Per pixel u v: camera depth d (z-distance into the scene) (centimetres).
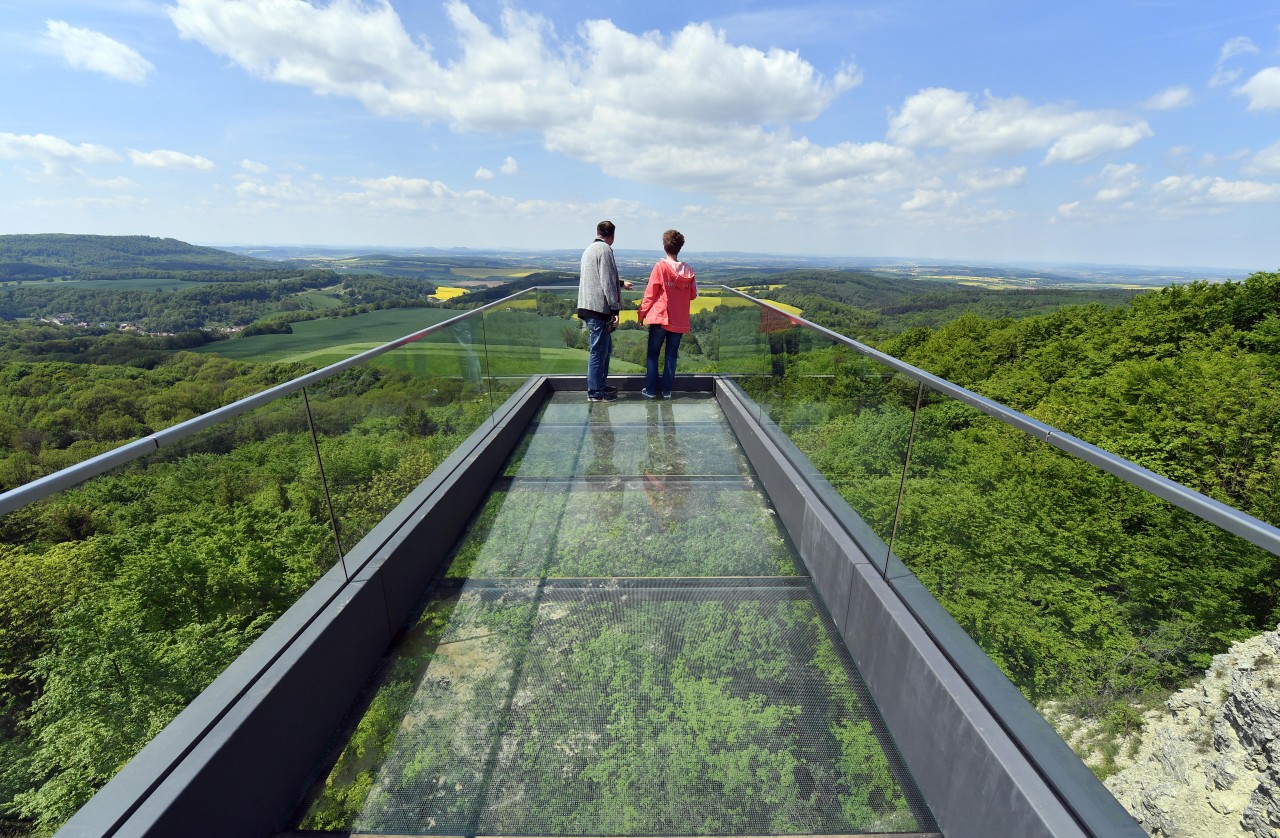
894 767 162
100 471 112
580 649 214
